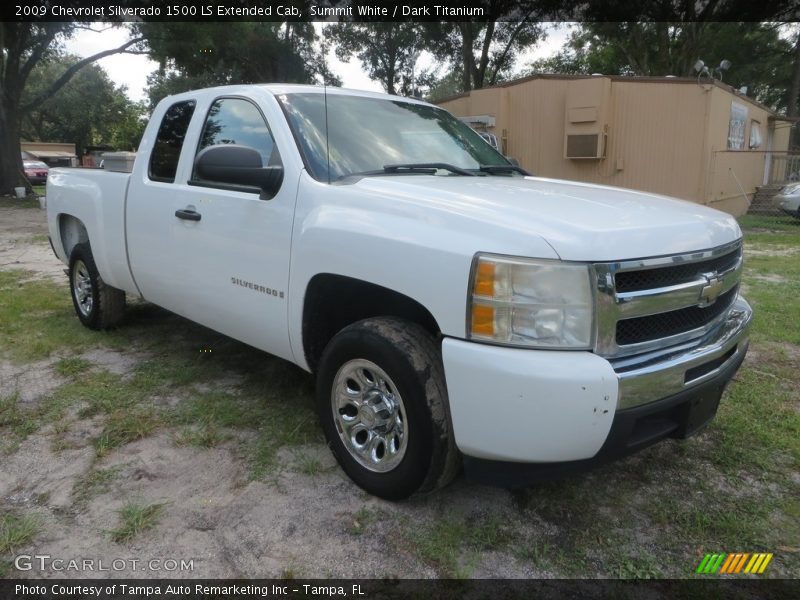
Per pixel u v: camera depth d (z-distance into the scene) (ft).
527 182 11.10
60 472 9.79
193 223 11.97
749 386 13.51
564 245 7.27
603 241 7.42
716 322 9.11
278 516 8.73
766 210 58.23
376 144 11.32
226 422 11.43
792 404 12.59
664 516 8.87
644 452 10.73
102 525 8.48
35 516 8.63
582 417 7.11
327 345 9.70
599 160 53.11
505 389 7.22
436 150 12.19
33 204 63.52
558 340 7.24
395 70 105.70
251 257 10.71
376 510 8.89
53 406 12.09
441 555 7.96
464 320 7.53
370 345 8.63
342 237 8.95
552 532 8.53
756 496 9.45
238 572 7.65
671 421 8.43
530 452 7.31
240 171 10.00
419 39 98.37
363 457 9.25
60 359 14.74
